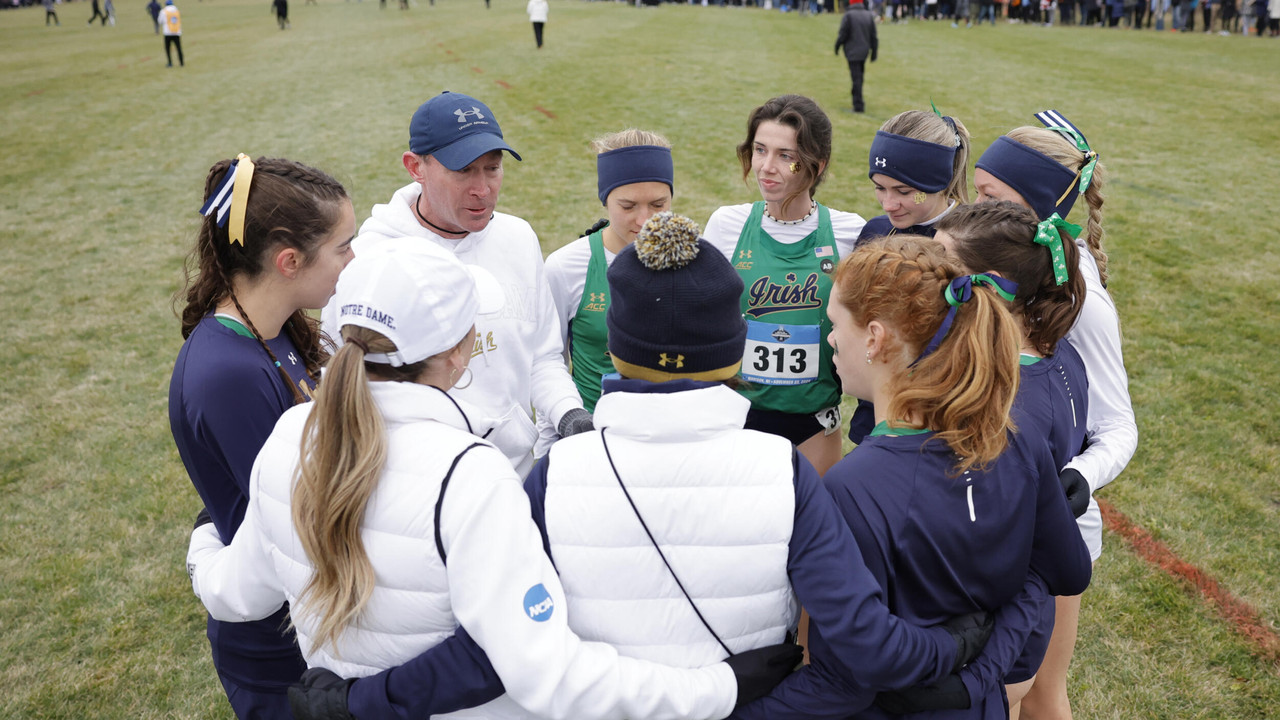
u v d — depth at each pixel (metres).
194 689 3.11
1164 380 5.21
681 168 10.22
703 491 1.36
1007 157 2.41
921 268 1.54
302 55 22.92
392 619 1.36
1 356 6.00
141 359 5.96
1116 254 7.35
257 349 1.80
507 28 27.92
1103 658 3.11
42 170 11.38
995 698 1.66
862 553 1.50
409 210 2.38
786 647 1.47
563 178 9.95
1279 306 6.27
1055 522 1.63
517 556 1.31
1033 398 1.80
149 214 9.45
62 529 4.05
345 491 1.29
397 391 1.39
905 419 1.54
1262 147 11.08
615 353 1.43
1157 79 16.02
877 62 18.33
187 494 4.34
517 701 1.30
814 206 2.85
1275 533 3.77
